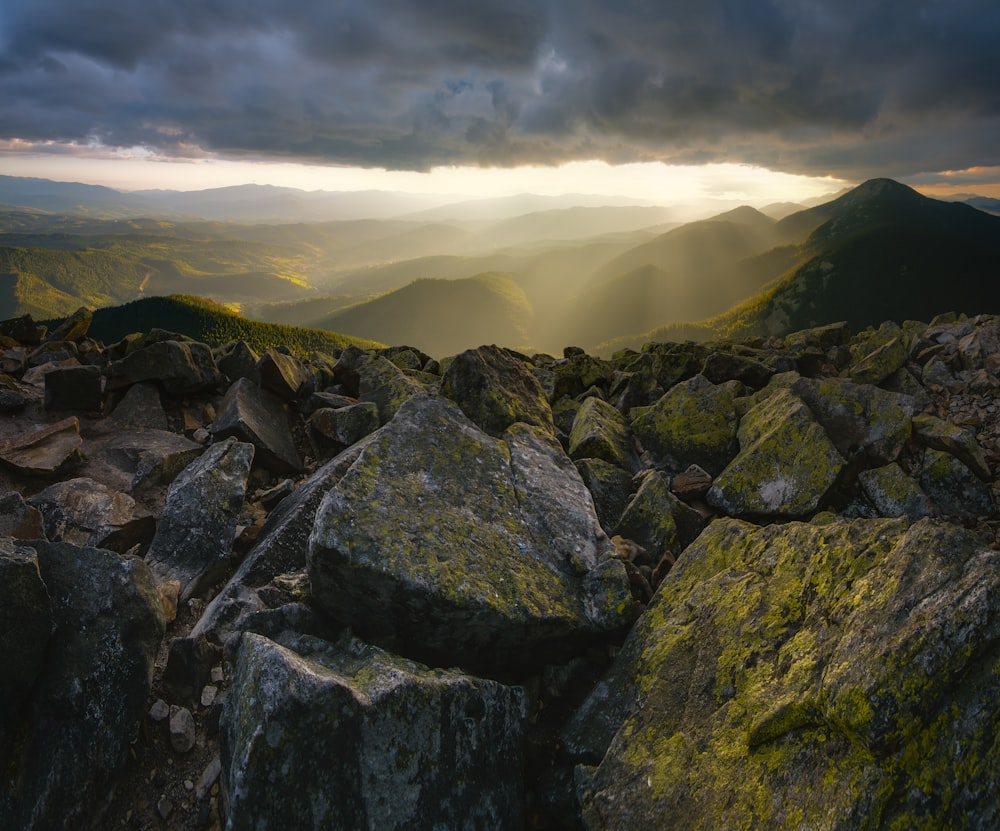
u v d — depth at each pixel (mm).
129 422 5957
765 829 2221
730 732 2609
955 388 6492
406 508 3469
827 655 2516
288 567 4031
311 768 2395
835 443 5156
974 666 2135
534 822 2914
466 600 3084
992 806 1913
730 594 3172
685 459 5637
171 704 3189
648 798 2594
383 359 7105
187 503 4348
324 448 6082
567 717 3342
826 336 9688
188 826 2773
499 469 4133
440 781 2619
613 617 3400
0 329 8312
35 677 2709
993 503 4773
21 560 2719
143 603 3096
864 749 2160
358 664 2918
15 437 5227
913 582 2467
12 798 2543
